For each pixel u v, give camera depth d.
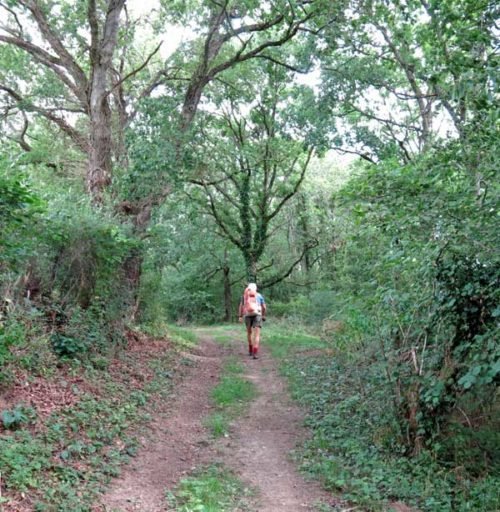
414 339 7.61
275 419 8.82
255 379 12.12
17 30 18.11
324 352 14.62
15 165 8.41
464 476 6.31
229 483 5.99
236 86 24.16
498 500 5.54
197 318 37.12
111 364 10.46
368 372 9.12
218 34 17.17
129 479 5.78
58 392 7.68
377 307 7.88
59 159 20.58
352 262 12.72
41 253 9.39
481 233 5.82
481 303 6.63
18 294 8.91
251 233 32.72
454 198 5.87
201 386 11.12
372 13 15.74
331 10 15.19
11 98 20.28
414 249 6.56
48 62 16.36
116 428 7.07
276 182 34.19
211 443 7.43
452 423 7.06
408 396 7.25
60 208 9.72
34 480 4.99
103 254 10.06
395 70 19.59
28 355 7.96
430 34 8.45
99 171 15.15
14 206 6.75
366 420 7.98
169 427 7.95
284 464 6.73
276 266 38.84
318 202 35.81
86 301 10.54
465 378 5.92
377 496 5.65
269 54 21.19
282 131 23.25
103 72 15.59
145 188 14.22
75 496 4.96
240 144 27.39
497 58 6.15
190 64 18.38
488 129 5.98
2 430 6.00
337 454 7.13
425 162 6.48
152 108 14.69
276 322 29.81
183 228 32.72
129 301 12.83
